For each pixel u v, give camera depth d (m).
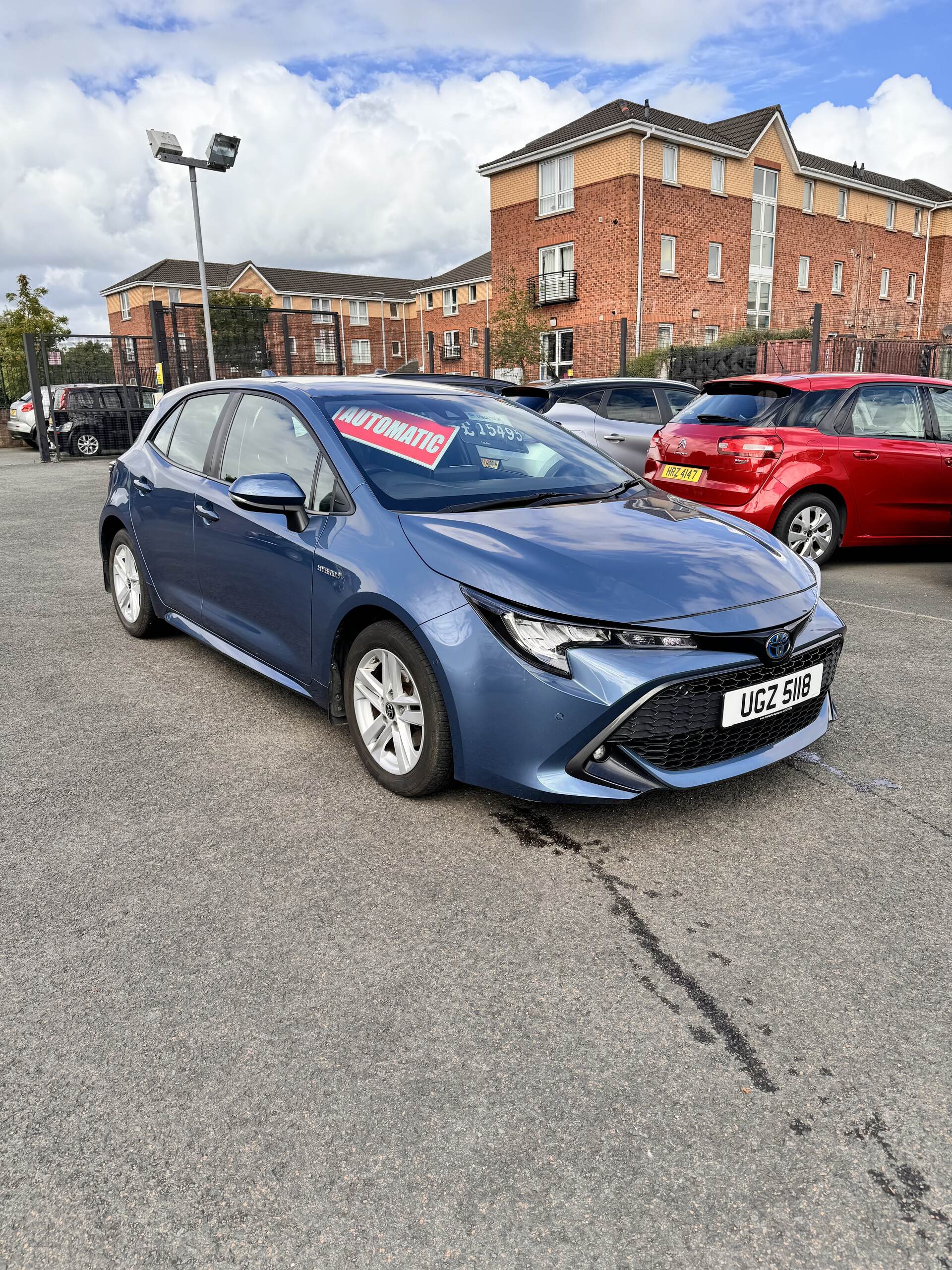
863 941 2.21
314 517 3.16
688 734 2.57
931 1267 1.37
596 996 2.00
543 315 31.25
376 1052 1.82
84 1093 1.71
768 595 2.75
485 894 2.41
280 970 2.09
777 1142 1.60
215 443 3.93
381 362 58.84
